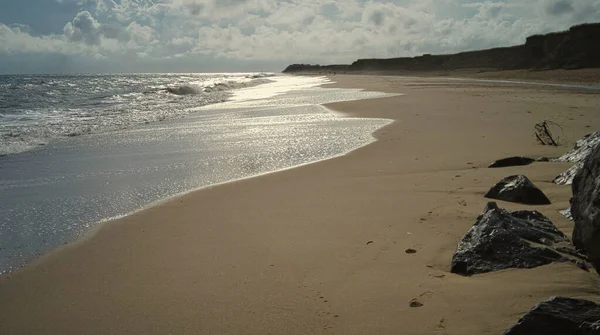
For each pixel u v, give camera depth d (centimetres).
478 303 367
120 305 416
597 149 434
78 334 375
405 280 426
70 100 3025
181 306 407
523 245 432
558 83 3553
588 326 279
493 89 3019
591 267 405
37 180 897
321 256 499
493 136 1221
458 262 435
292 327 364
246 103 2578
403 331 344
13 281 474
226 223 627
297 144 1241
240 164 1020
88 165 1029
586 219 414
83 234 605
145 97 3309
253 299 412
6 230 624
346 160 1025
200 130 1533
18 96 3412
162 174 935
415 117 1678
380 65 13088
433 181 787
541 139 1109
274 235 571
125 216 674
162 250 540
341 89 3872
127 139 1378
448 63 10025
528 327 294
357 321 364
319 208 674
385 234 550
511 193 639
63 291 450
